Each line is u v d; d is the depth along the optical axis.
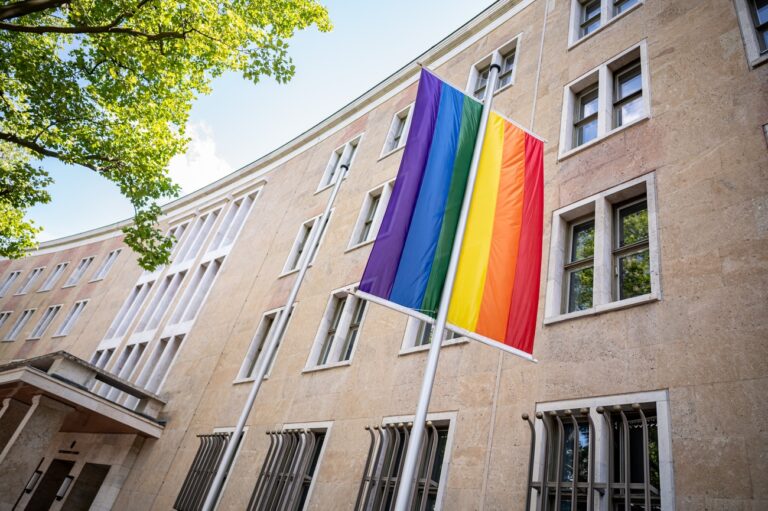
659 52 10.64
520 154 8.23
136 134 16.53
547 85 13.49
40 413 15.96
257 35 14.51
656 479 6.57
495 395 9.16
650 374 7.12
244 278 23.03
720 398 6.26
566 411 7.78
